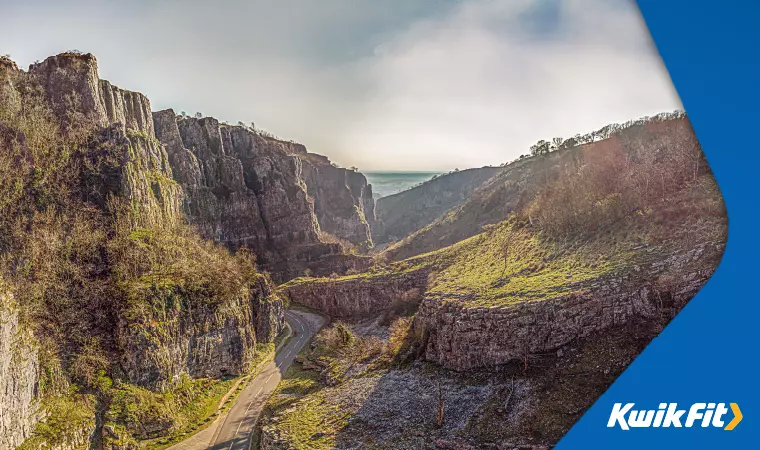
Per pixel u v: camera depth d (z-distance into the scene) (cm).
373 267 18225
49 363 6675
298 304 16200
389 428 6662
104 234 9206
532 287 8019
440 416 6488
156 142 15250
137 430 7181
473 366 7450
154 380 7894
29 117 9969
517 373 6850
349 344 10781
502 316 7300
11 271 7438
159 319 8325
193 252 10831
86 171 9844
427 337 8738
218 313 9581
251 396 9075
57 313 7562
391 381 8100
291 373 10212
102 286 8356
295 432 7138
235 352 9825
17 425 5603
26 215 8450
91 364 7406
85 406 6825
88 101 11700
